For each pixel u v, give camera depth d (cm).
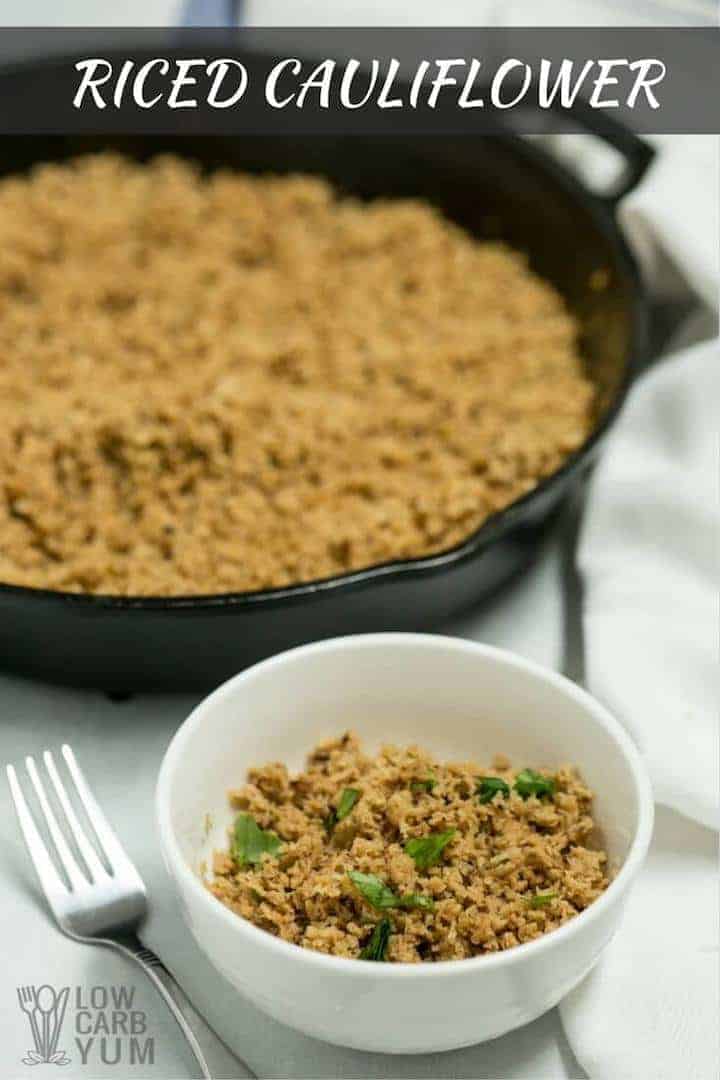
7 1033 72
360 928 71
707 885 77
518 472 89
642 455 89
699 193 95
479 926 70
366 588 79
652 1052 72
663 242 95
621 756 74
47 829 78
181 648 79
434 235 103
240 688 76
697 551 85
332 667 77
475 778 75
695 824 78
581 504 91
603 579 85
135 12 113
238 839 74
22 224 104
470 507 86
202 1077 71
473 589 83
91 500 88
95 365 95
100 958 74
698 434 89
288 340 96
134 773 81
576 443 90
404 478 89
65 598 77
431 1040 70
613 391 87
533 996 69
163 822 71
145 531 86
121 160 108
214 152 108
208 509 87
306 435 90
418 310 99
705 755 78
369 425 91
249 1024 73
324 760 77
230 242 104
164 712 83
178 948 75
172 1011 71
